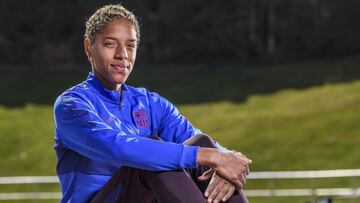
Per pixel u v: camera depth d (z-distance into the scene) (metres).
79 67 41.72
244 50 41.81
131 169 4.27
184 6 42.25
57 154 4.54
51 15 42.50
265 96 35.53
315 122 30.12
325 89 35.03
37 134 31.97
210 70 40.41
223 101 35.44
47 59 42.28
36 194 23.80
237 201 4.25
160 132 4.89
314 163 26.09
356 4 40.88
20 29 42.75
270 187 21.45
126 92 4.70
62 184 4.55
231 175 4.21
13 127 32.69
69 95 4.45
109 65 4.52
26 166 28.53
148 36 42.00
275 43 41.78
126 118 4.65
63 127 4.36
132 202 4.32
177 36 42.06
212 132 31.03
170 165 4.11
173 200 4.12
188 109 34.62
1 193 25.44
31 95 37.69
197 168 4.39
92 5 42.09
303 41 41.53
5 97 37.41
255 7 41.84
